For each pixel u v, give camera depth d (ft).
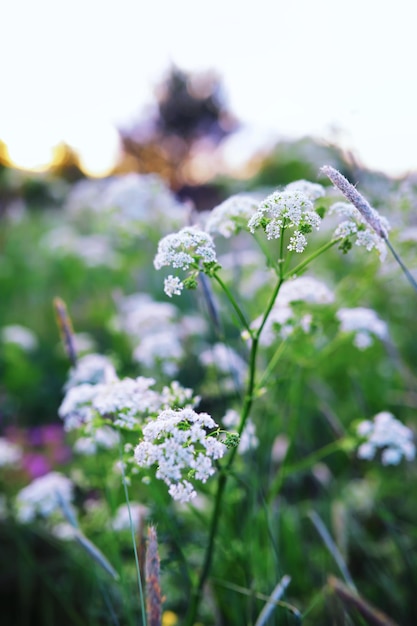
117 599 10.74
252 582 9.22
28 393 19.47
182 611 10.78
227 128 101.30
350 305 12.62
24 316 24.56
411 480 13.66
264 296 12.42
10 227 34.06
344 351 16.16
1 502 12.55
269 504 10.05
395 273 13.15
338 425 11.41
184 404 8.57
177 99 108.78
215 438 6.12
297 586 11.17
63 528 11.31
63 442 16.71
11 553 12.76
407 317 19.13
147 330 15.62
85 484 11.12
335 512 11.64
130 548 11.31
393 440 10.09
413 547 12.08
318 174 6.81
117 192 19.75
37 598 12.39
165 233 19.22
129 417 7.77
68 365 20.59
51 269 26.32
